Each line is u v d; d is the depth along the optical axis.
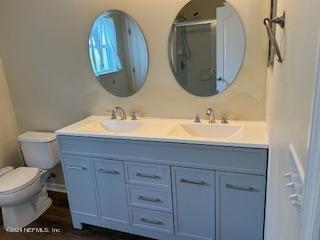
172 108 2.18
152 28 2.03
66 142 2.06
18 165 2.88
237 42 1.84
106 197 2.09
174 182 1.82
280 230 0.91
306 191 0.47
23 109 2.74
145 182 1.91
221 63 1.93
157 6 1.97
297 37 0.68
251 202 1.65
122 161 1.92
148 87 2.19
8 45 2.54
